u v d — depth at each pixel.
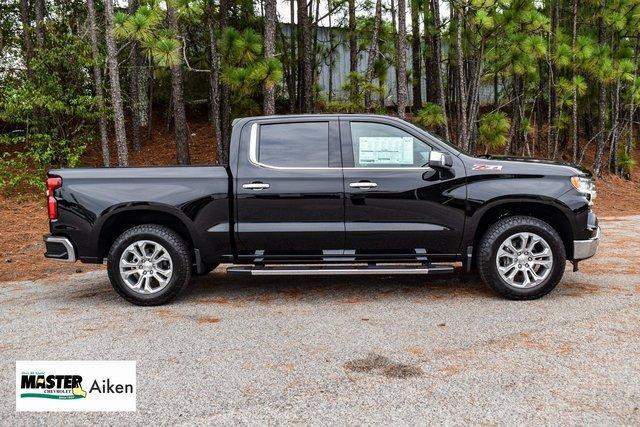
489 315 4.94
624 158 19.30
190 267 5.62
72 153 14.95
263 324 4.82
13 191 14.23
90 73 17.02
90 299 5.87
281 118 5.71
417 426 2.92
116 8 17.89
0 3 20.45
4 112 14.55
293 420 3.02
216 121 14.84
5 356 4.12
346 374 3.64
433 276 6.70
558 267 5.34
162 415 3.12
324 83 21.92
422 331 4.52
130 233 5.50
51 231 5.64
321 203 5.48
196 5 11.18
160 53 10.71
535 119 21.34
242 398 3.31
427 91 18.39
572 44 15.55
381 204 5.46
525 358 3.86
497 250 5.39
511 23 12.15
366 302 5.51
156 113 22.58
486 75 14.66
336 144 5.59
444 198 5.44
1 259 8.09
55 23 15.27
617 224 11.10
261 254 5.58
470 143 14.58
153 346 4.28
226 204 5.52
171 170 5.63
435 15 14.38
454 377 3.56
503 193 5.38
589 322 4.66
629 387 3.36
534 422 2.94
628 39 19.27
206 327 4.77
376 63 15.05
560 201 5.35
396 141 5.57
